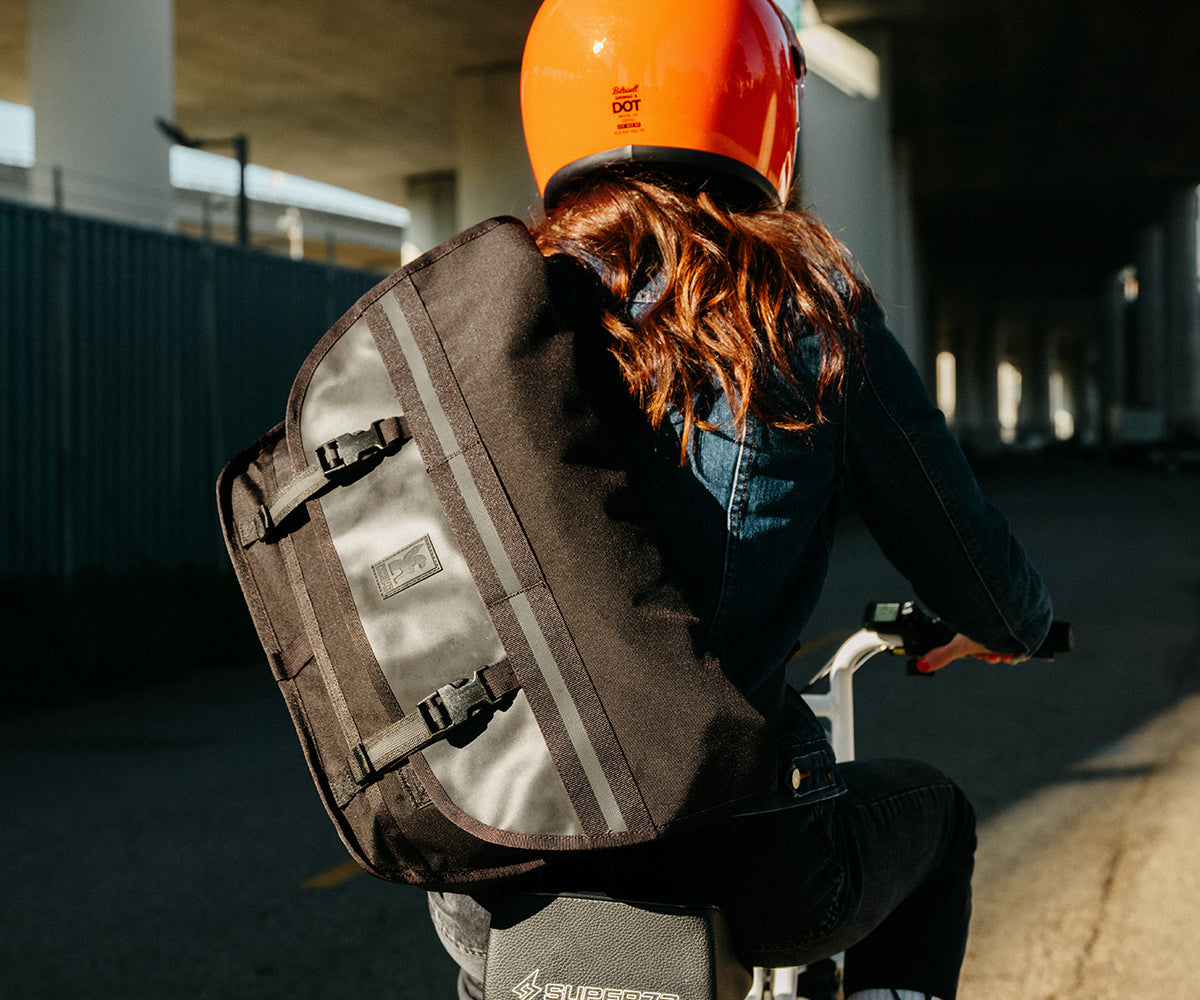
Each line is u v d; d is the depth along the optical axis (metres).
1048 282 76.88
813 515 1.23
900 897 1.43
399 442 1.10
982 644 1.45
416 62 28.41
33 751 6.30
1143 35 29.30
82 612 8.05
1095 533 18.19
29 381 9.04
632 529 1.07
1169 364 51.03
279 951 3.54
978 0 26.58
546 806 1.03
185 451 10.54
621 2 1.29
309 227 51.06
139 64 14.23
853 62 28.44
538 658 1.04
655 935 1.11
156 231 10.27
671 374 1.15
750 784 1.03
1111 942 3.41
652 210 1.25
